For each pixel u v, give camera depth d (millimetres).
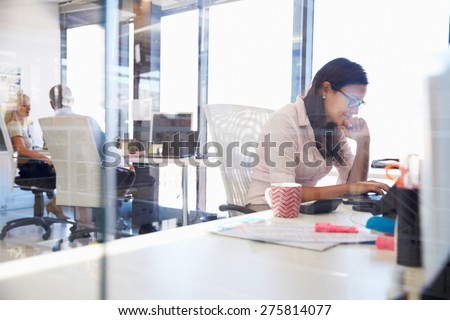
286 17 2752
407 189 426
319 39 2404
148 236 565
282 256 469
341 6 1670
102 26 3398
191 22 3340
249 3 3023
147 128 2350
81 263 460
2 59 3303
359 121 983
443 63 431
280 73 2693
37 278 424
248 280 400
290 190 709
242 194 1182
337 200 773
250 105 1504
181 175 1443
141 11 3447
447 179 412
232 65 3037
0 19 3463
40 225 1603
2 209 1898
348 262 442
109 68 3266
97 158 1766
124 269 437
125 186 1155
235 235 564
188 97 3189
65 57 3447
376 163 855
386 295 358
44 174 1901
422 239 408
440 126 417
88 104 2811
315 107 1091
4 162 2098
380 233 508
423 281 381
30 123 2236
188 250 497
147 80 3293
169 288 391
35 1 3500
